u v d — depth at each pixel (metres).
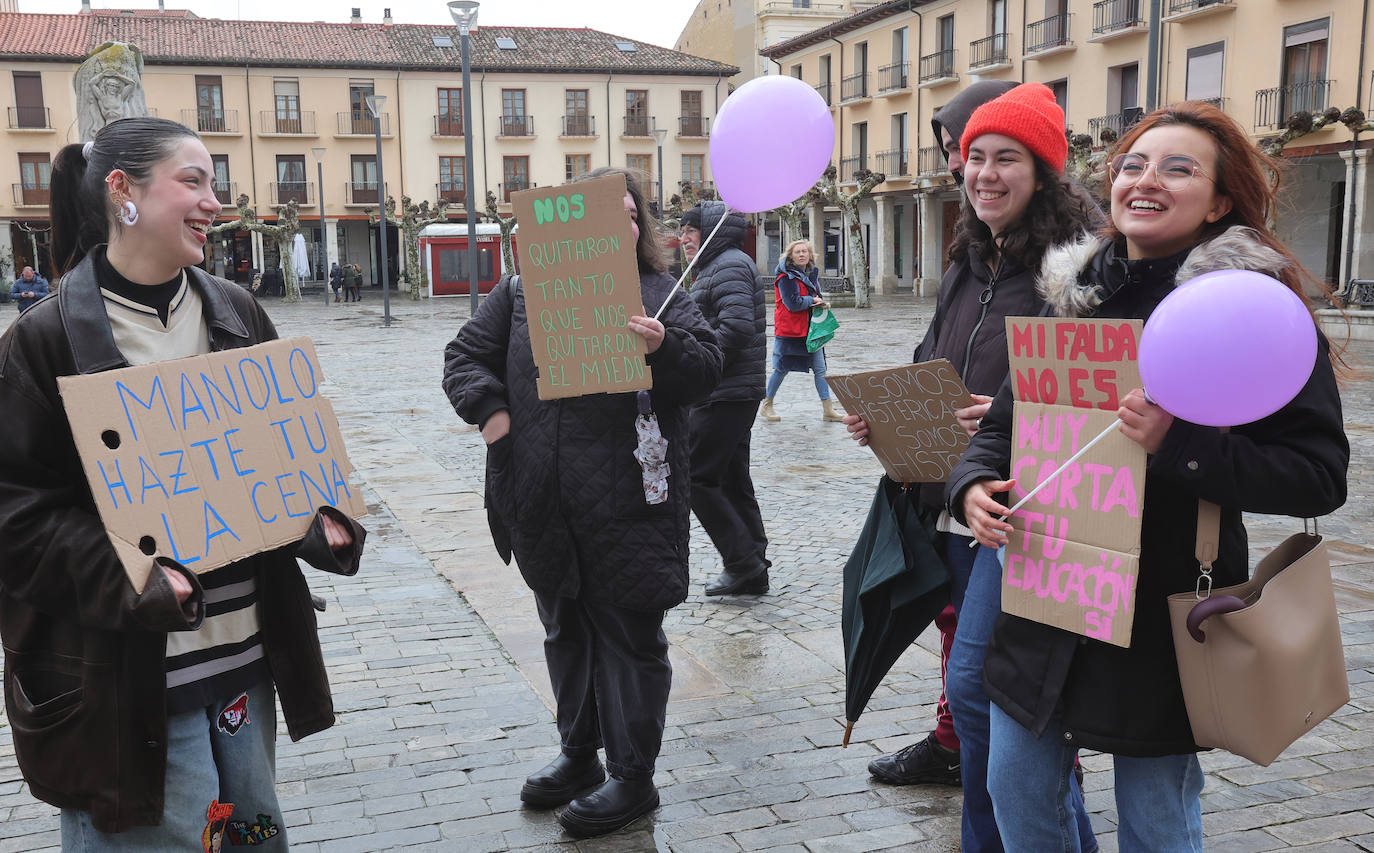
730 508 5.09
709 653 4.42
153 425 1.87
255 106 49.53
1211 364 1.66
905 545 2.77
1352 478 7.72
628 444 2.94
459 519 6.79
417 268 44.47
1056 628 2.04
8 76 46.34
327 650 4.49
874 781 3.31
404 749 3.57
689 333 2.98
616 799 3.03
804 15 53.34
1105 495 1.96
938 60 38.56
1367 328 18.70
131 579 1.77
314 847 2.96
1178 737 1.94
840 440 9.82
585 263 2.77
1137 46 30.88
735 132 3.03
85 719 1.87
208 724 2.01
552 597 3.11
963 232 2.84
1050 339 2.04
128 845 1.94
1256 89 27.34
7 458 1.84
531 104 52.56
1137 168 2.00
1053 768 2.10
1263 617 1.81
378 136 28.16
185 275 2.09
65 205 2.02
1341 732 3.56
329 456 2.10
